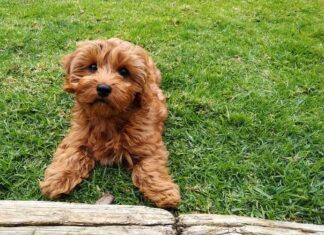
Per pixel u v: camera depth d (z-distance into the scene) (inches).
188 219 14.3
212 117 22.7
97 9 35.8
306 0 41.1
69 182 17.3
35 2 37.1
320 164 19.3
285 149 20.2
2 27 31.2
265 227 14.0
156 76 23.8
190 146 20.6
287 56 29.3
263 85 25.7
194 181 18.5
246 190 18.0
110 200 17.1
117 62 17.8
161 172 18.0
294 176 18.6
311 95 25.2
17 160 19.1
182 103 23.3
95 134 18.6
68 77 18.6
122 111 18.0
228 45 30.3
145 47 29.6
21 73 25.6
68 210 13.9
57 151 18.8
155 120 20.0
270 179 18.7
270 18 36.2
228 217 14.4
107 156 18.8
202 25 33.5
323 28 34.3
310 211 17.0
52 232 13.2
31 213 13.6
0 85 24.4
